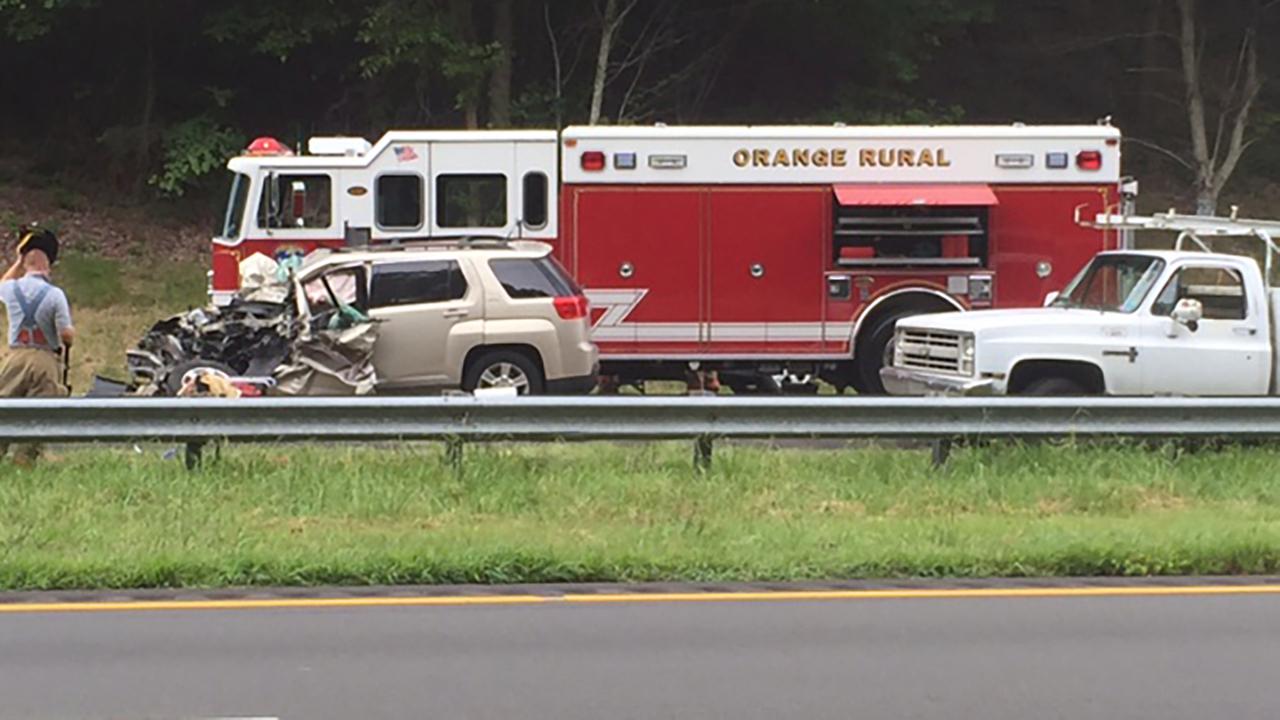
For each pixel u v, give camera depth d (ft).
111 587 28.89
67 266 86.58
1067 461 39.91
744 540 32.01
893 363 51.62
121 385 48.42
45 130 105.09
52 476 37.22
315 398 38.04
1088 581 30.04
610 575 29.86
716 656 23.85
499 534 32.37
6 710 20.85
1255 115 114.11
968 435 40.42
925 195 57.47
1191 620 26.61
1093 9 121.19
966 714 20.80
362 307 49.85
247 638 24.97
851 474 39.19
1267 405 41.73
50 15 96.89
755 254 57.77
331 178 57.98
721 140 57.41
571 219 57.57
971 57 118.73
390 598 28.09
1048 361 46.32
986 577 30.40
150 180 96.17
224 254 58.23
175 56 103.55
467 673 22.81
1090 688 22.15
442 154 57.93
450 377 50.29
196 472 37.45
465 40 94.48
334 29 96.02
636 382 60.64
